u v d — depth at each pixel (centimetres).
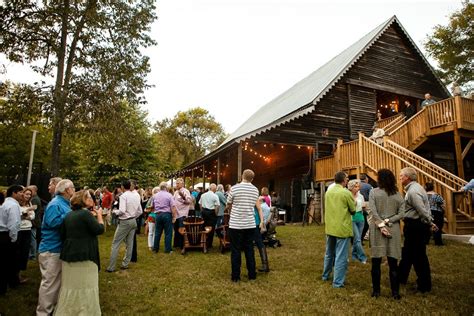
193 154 5072
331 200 511
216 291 484
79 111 1320
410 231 472
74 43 1464
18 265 527
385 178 452
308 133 1647
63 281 348
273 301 441
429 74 1995
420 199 451
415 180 478
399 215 442
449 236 858
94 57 1528
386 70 1873
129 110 2652
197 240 796
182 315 394
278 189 1997
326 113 1708
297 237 985
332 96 1738
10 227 476
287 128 1603
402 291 469
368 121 1794
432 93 1978
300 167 1783
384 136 1217
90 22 1459
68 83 1412
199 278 555
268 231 839
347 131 1736
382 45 1892
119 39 1568
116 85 1544
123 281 541
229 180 2516
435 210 783
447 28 2170
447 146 1680
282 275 568
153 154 3003
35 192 738
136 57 1641
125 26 1566
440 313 386
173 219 791
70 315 337
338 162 1396
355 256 671
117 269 623
